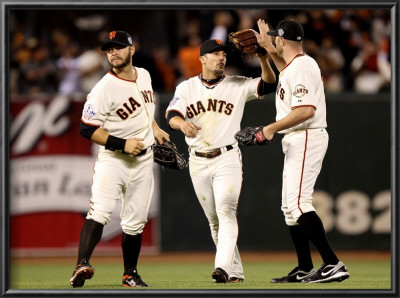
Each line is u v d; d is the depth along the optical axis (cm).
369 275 2773
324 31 4769
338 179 3956
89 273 2011
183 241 3950
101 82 2100
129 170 2134
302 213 2136
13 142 3922
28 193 3934
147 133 2158
